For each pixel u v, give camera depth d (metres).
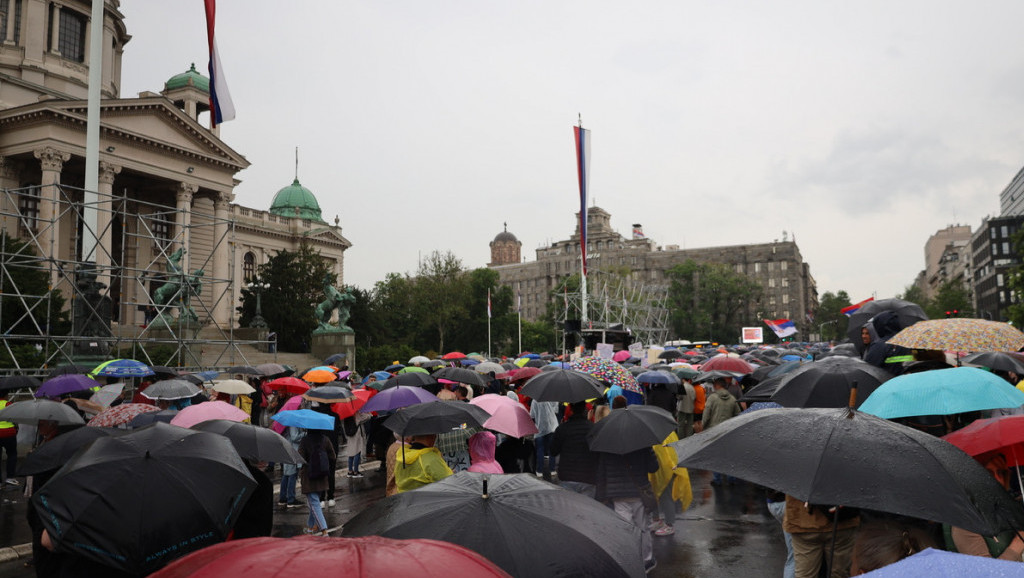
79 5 61.25
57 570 4.46
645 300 93.12
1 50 56.94
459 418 7.33
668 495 10.29
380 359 57.66
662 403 14.50
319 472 10.53
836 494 3.76
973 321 7.50
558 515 3.68
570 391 8.95
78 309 23.77
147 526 4.07
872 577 2.43
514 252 196.50
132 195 58.41
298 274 59.69
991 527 3.60
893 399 5.79
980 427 5.17
